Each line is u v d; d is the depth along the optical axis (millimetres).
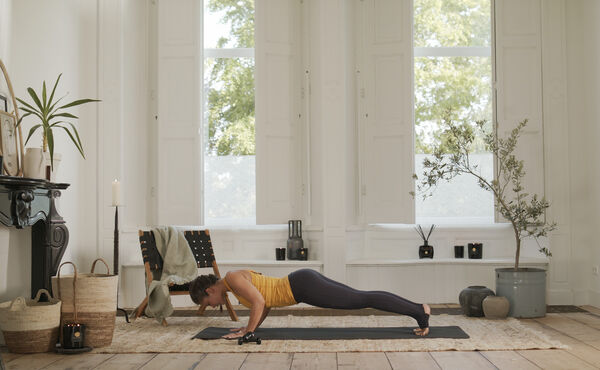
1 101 4727
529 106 6660
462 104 7172
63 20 5863
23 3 5320
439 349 4062
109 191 6375
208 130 7172
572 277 6371
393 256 7035
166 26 6836
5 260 4543
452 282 6574
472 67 7184
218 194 7137
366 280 6527
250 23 7234
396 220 6809
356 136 6980
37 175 4590
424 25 7227
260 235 7023
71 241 6035
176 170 6777
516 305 5449
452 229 7000
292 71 6984
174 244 5645
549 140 6465
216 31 7223
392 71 6910
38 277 4676
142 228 6727
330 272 6512
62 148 5836
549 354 3938
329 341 4332
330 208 6570
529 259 6531
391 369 3576
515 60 6703
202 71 6867
